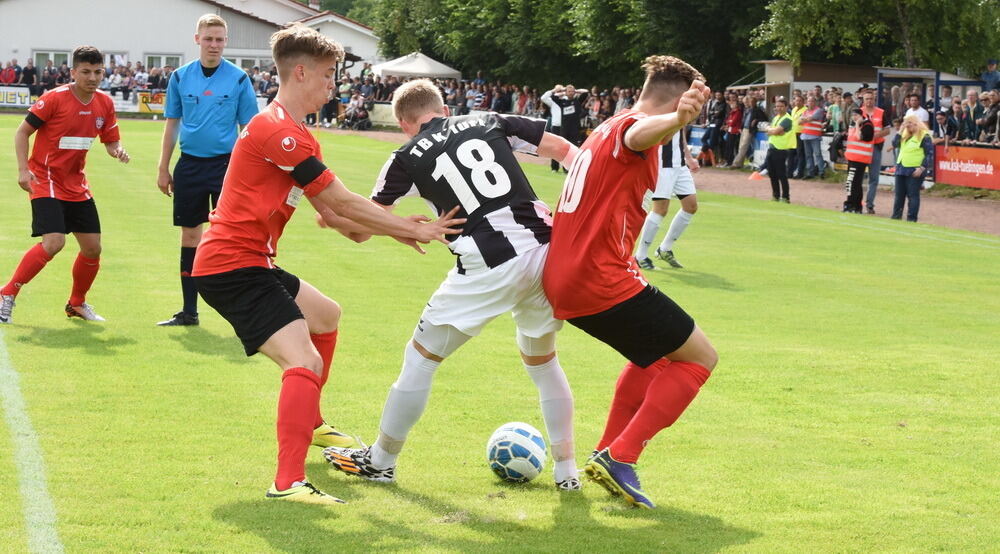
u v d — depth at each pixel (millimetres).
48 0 56344
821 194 23750
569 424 4910
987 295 11211
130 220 14812
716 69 41000
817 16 30891
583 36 43188
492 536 4207
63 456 5016
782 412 6316
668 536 4258
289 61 4625
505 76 51281
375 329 8398
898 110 25703
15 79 48375
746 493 4836
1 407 5812
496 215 4645
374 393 6480
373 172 24500
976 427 6062
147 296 9445
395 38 59312
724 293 10852
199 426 5613
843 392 6824
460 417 6008
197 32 8164
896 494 4859
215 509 4383
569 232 4516
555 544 4133
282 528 4191
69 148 8000
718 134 31297
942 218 19703
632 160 4434
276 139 4551
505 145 4812
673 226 12477
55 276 10281
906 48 30547
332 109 50906
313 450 5473
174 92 8172
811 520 4484
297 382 4570
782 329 9008
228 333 8086
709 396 6660
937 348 8320
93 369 6762
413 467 5148
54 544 3934
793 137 21844
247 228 4672
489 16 49375
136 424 5602
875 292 11211
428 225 4625
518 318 4848
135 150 28234
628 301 4508
